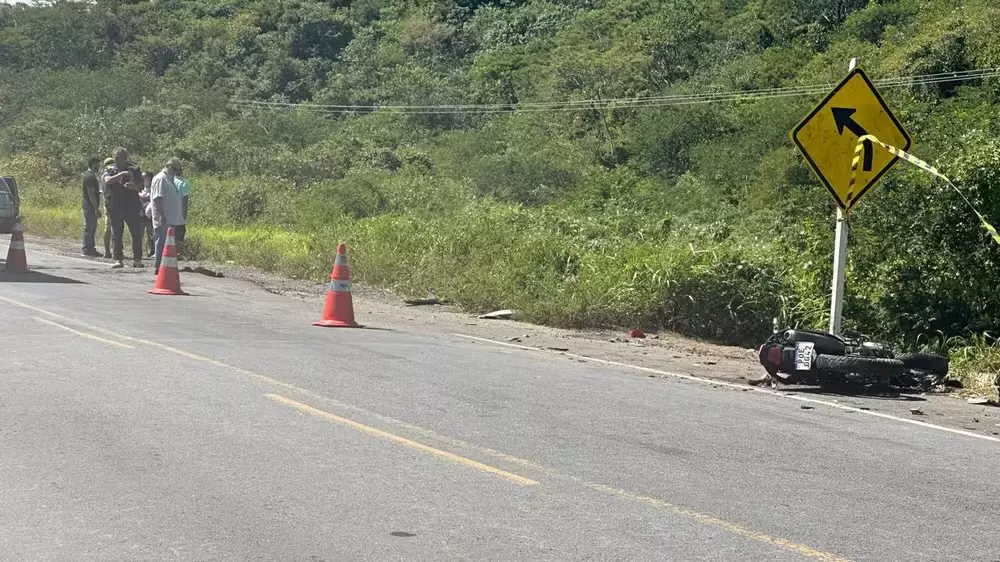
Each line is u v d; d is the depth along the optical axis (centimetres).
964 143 1529
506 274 1747
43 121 6106
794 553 541
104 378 916
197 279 1923
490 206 2791
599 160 5756
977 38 4553
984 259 1383
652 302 1566
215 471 652
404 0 10175
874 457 765
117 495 599
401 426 790
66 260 2103
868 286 1464
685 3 7575
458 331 1427
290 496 607
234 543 526
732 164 4609
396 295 1869
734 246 1714
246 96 7825
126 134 5825
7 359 987
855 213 1484
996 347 1270
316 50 9025
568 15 9325
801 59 5684
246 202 3606
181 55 8756
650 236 2173
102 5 9306
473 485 644
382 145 6462
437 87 7656
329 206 3550
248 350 1102
